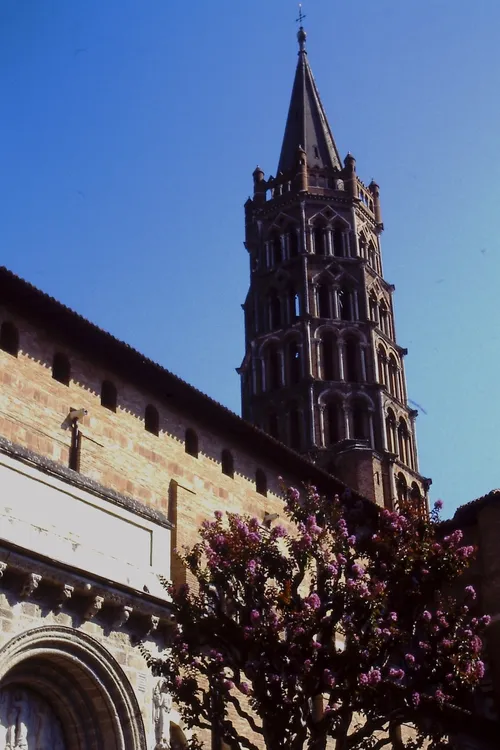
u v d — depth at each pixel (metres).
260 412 76.81
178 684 29.47
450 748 34.12
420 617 31.59
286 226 83.00
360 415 76.50
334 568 29.92
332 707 28.78
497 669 53.81
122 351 39.66
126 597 29.89
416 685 30.22
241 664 29.80
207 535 31.98
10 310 36.78
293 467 49.00
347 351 78.94
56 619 28.11
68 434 37.44
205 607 31.33
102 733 29.16
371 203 87.94
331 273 80.69
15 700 28.34
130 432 40.22
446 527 58.78
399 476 75.56
